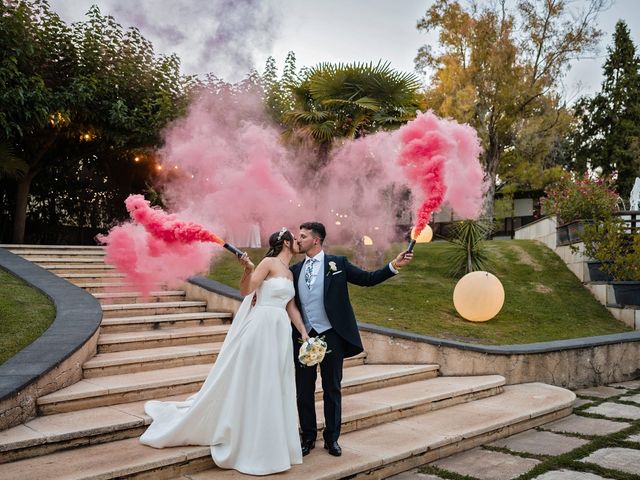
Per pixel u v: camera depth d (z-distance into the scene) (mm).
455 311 9094
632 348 7461
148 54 13961
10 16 11625
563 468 3975
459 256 11148
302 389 3949
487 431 4652
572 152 32312
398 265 3809
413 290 9984
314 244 4086
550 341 7574
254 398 3566
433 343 6328
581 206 11867
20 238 12938
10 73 11125
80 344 4535
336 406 3895
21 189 13008
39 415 3904
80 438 3586
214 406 3600
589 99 31578
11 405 3623
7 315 5312
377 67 10195
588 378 6949
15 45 11672
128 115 13109
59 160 14219
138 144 13383
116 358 4977
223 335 6340
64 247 10000
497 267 11664
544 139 24734
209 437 3617
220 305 7199
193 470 3512
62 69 12844
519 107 23344
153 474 3336
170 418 3826
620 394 6438
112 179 15219
